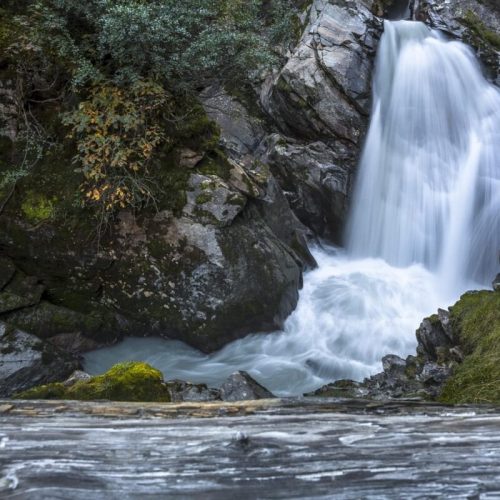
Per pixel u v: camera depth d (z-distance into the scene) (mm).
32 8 5957
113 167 5816
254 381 4934
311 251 8500
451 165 8641
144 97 5836
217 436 2045
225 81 7801
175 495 1720
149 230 6035
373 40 9242
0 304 5637
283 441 1981
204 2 6258
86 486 1752
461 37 9727
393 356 5711
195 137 6176
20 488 1740
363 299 7074
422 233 8344
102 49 5785
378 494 1698
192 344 6207
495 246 7824
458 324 5453
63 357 5477
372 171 8781
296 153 8711
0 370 5086
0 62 5773
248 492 1728
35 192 6020
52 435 2084
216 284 5988
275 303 6281
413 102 8969
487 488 1689
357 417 2270
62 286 6355
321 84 8797
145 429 2152
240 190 6316
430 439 1955
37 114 6051
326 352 6207
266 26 9938
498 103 9000
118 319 6336
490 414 2250
